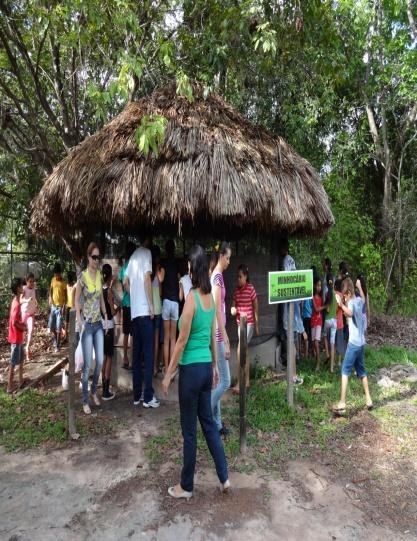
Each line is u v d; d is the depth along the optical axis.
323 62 8.00
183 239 6.19
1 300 11.52
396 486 3.47
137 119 5.43
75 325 4.28
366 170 13.78
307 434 4.29
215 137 5.25
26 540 2.78
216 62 6.77
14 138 9.60
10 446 4.01
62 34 6.66
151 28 7.73
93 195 4.91
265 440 4.12
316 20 6.77
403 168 13.45
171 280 5.32
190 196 4.70
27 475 3.54
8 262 12.54
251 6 6.06
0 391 5.54
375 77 12.20
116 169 4.89
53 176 5.41
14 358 5.49
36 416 4.69
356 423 4.59
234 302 5.63
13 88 9.33
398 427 4.52
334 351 6.59
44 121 9.69
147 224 5.52
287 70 8.12
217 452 3.20
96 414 4.73
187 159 4.93
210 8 7.12
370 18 11.01
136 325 4.86
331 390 5.55
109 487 3.37
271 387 5.46
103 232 5.89
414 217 12.23
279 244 6.34
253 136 5.86
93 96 5.63
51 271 12.64
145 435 4.26
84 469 3.63
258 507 3.12
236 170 4.98
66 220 5.77
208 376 3.13
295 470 3.64
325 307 6.49
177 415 4.71
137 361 4.93
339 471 3.65
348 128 12.57
